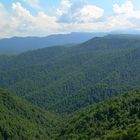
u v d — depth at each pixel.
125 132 168.25
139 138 154.00
